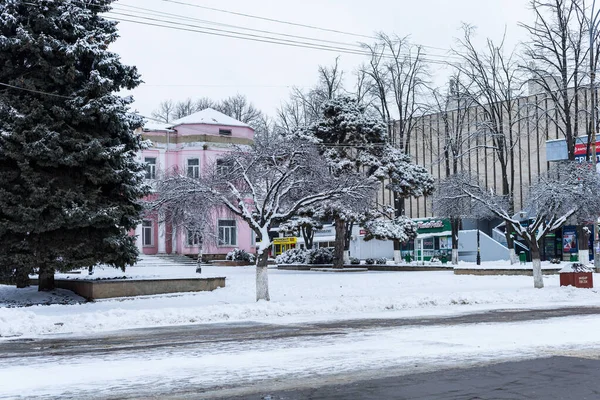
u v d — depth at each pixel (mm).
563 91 39906
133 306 22422
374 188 33562
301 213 41250
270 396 8406
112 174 24625
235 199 24891
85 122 24688
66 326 17297
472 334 14492
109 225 24469
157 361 11312
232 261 50250
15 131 23328
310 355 11734
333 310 21219
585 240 39781
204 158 51406
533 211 31469
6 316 18078
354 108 42531
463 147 62188
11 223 22938
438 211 33688
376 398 8203
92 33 25203
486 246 56750
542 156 60000
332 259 48125
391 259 61156
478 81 46312
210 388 8953
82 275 33438
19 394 8695
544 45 40062
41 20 23797
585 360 10906
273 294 26172
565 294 26281
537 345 12680
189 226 26484
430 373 9828
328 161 38281
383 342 13312
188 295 26047
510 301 24500
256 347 12938
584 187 28250
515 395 8289
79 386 9203
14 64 24375
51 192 23797
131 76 26922
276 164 24234
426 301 23281
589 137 40531
